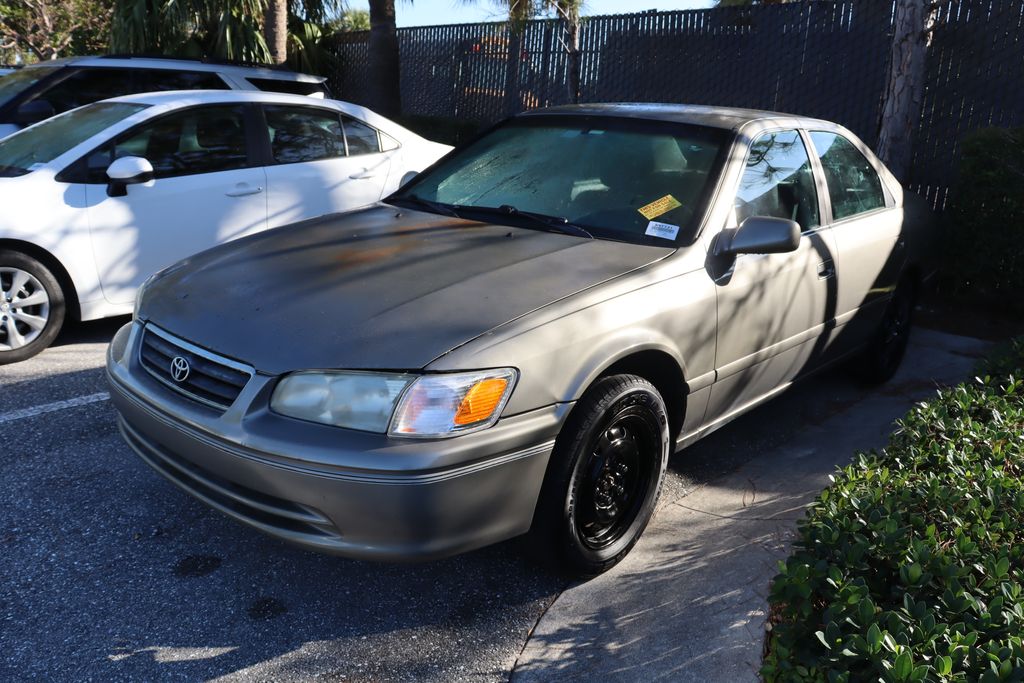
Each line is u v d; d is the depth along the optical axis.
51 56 15.58
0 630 2.68
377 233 3.56
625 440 3.06
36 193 5.00
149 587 2.95
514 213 3.74
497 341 2.62
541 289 2.93
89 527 3.28
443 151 7.32
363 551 2.54
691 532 3.42
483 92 12.39
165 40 12.83
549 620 2.87
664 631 2.75
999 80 7.36
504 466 2.61
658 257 3.29
